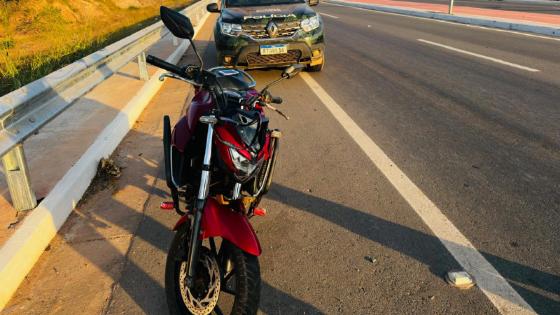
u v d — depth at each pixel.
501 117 6.20
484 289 2.98
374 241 3.53
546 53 10.57
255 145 2.49
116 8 24.02
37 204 3.83
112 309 2.89
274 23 7.90
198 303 2.53
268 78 8.78
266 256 3.39
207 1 22.77
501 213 3.86
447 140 5.44
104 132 5.38
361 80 8.45
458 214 3.86
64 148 5.09
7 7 15.77
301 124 6.11
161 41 12.75
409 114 6.43
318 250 3.44
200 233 2.40
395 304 2.88
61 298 3.00
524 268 3.18
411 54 10.96
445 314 2.78
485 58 10.17
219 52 8.15
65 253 3.46
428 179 4.48
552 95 7.14
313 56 8.26
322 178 4.56
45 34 14.74
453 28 15.66
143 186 4.48
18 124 3.34
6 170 3.56
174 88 8.20
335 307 2.87
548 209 3.90
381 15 21.48
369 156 5.04
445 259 3.29
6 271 2.99
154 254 3.43
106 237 3.65
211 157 2.53
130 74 8.61
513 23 15.06
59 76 4.09
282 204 4.10
